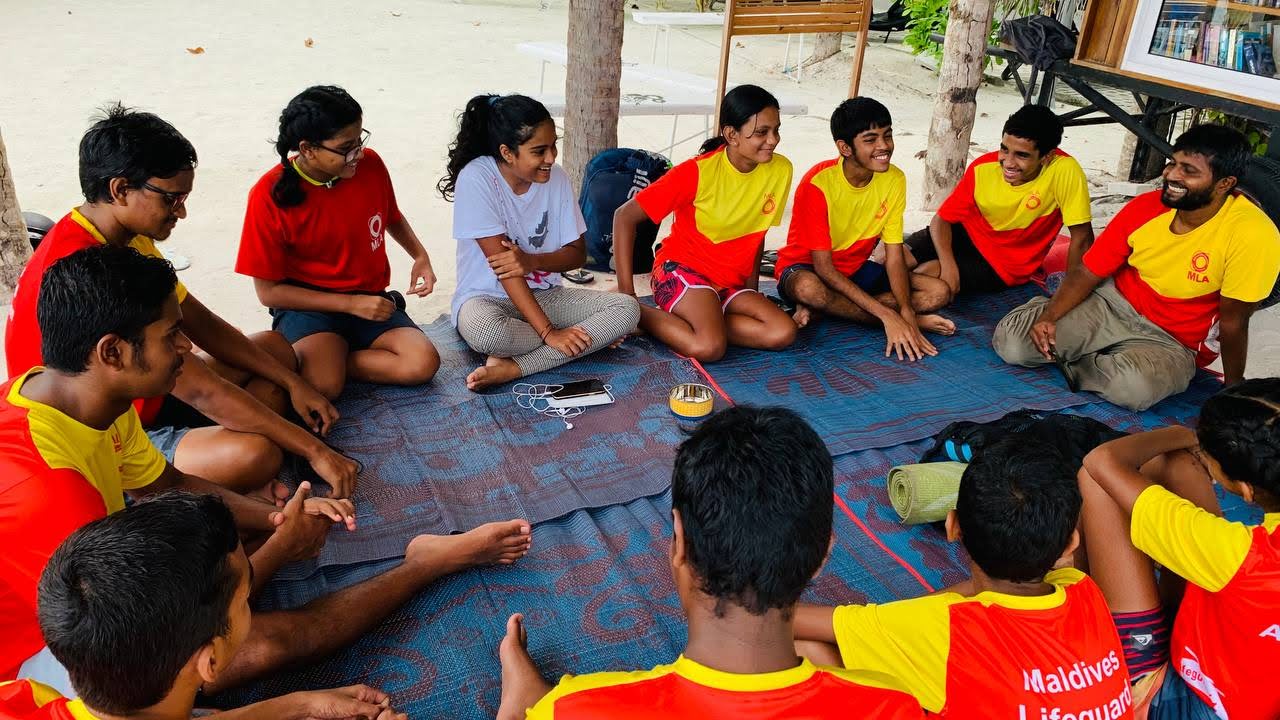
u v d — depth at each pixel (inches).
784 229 256.4
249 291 202.8
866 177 173.2
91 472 85.4
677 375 163.2
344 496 123.5
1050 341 165.0
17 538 76.0
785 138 340.8
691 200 167.5
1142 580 90.4
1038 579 71.4
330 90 133.0
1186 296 155.3
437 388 154.9
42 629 59.4
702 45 508.1
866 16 257.3
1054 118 174.7
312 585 109.8
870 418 152.9
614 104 233.5
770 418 60.9
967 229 197.3
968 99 259.8
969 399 160.2
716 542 56.3
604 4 220.8
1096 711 68.6
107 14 491.2
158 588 58.5
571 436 143.3
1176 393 159.9
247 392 118.6
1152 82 215.2
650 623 106.3
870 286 188.9
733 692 55.3
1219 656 81.7
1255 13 192.2
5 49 401.1
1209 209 147.3
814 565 57.9
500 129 145.6
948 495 119.7
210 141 298.8
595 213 219.5
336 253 147.5
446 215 254.8
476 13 571.5
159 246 221.5
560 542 119.4
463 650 101.4
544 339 155.0
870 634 73.7
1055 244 225.9
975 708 69.2
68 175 261.3
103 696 59.7
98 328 79.9
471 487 129.7
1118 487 87.5
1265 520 79.3
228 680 91.0
